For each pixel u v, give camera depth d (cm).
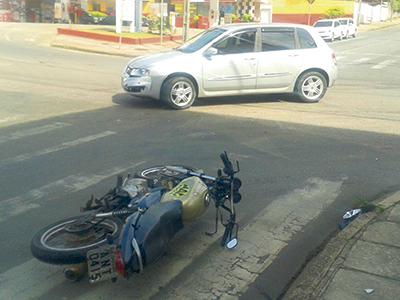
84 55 1989
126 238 336
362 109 1021
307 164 653
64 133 778
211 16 3084
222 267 404
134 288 370
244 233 463
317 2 5288
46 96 1083
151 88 953
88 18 3859
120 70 1566
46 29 3008
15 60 1684
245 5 3994
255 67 1009
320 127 852
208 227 473
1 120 855
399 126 870
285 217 498
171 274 391
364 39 3841
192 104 1017
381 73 1684
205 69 976
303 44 1055
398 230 447
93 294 361
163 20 2661
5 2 3809
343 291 355
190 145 725
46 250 348
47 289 366
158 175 466
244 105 1029
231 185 450
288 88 1052
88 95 1108
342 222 479
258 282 384
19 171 604
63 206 506
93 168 619
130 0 2506
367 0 7088
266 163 653
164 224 360
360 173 622
